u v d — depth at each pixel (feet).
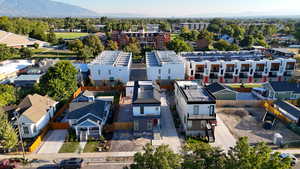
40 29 455.22
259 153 52.90
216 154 57.31
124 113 132.77
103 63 185.68
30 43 365.40
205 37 416.46
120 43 364.79
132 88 157.38
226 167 52.54
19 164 86.58
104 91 171.12
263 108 139.54
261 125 118.11
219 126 116.67
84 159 90.12
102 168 84.64
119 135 108.17
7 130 90.38
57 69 145.89
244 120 123.44
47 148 97.60
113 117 126.82
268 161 51.26
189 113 107.34
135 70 233.76
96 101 125.08
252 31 562.66
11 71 204.64
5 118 101.09
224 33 513.04
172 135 108.27
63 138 106.01
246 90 170.50
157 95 117.80
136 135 107.96
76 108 116.16
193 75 190.29
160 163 54.29
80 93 155.43
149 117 108.06
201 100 107.14
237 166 50.52
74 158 87.25
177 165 57.16
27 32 487.61
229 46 319.47
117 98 156.97
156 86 137.08
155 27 639.76
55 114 126.00
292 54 226.99
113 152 94.89
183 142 102.17
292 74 198.49
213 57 217.15
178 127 115.85
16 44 342.85
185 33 449.48
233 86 183.32
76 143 101.60
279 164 50.21
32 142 101.71
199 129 107.45
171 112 133.69
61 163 83.87
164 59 198.90
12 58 288.10
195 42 395.55
